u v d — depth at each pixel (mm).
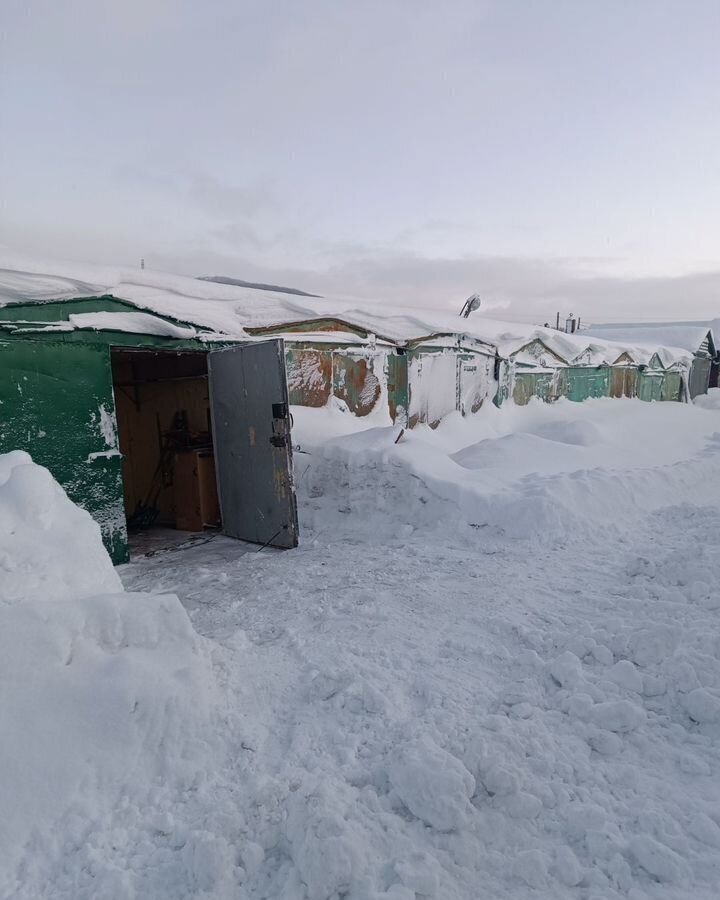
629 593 4074
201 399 8273
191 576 5328
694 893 1719
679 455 10758
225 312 7402
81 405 5473
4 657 2305
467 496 6273
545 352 15352
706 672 2742
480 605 4082
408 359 10516
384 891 1695
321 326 8930
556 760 2312
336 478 7121
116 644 2652
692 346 25188
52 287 5281
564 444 9297
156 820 2041
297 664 3193
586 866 1846
